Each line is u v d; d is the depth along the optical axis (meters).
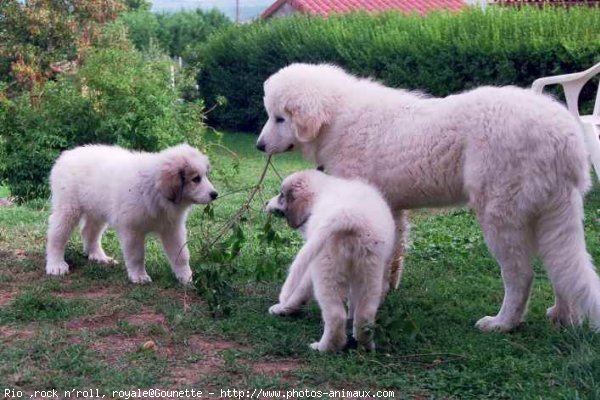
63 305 3.82
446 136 3.65
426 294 4.10
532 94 3.63
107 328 3.61
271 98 3.95
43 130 6.71
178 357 3.42
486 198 3.60
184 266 4.20
